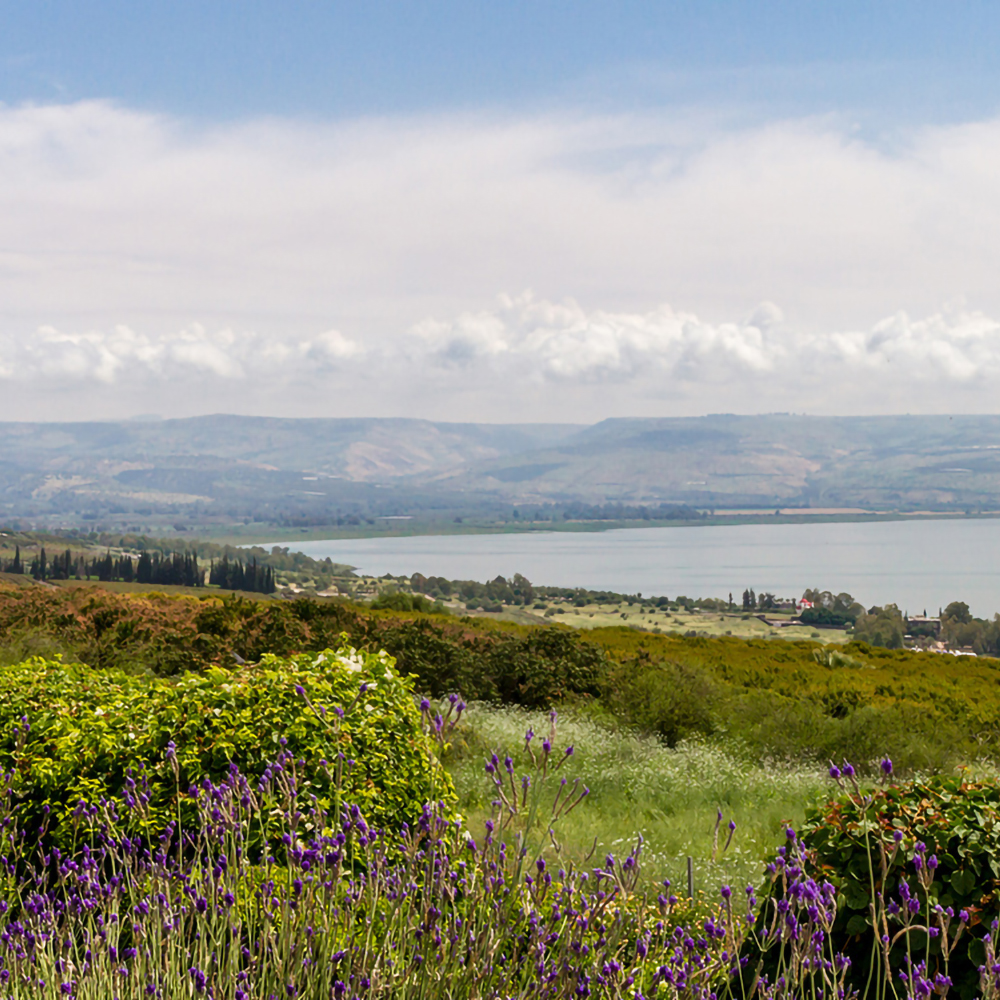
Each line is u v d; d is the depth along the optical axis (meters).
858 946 3.83
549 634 19.59
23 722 5.70
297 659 6.25
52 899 3.81
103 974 3.05
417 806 5.13
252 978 3.06
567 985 3.01
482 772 10.09
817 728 15.54
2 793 4.66
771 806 10.34
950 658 40.50
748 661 31.70
